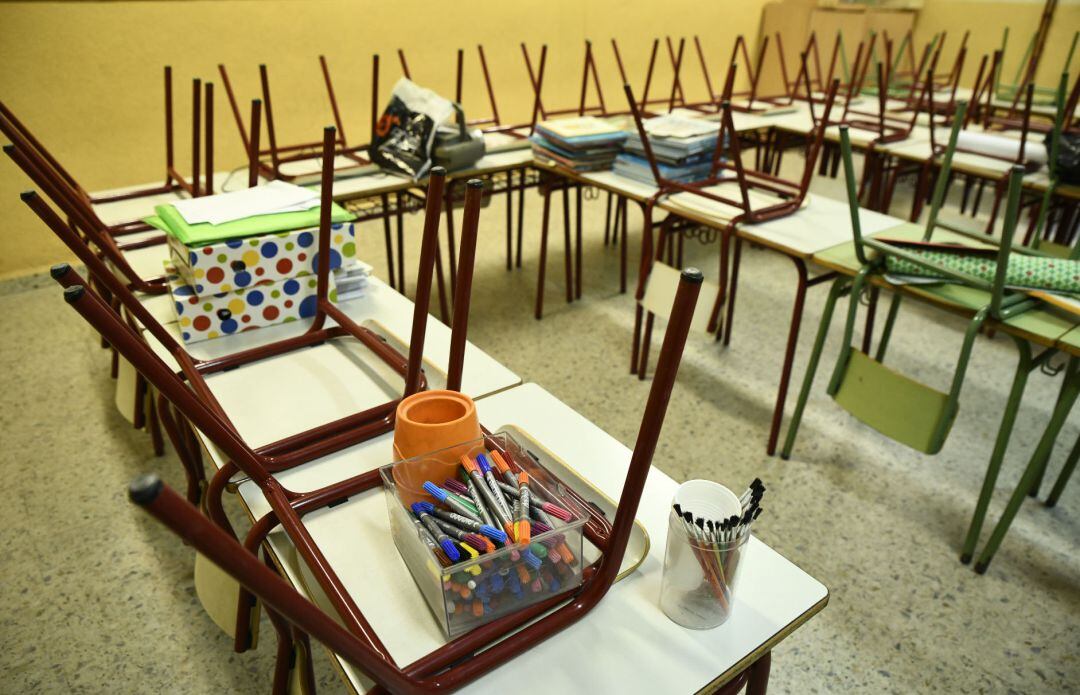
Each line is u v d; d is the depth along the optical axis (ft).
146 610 5.28
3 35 9.93
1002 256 4.71
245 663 4.90
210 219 4.52
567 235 10.27
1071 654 5.13
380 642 2.29
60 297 10.53
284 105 12.80
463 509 2.51
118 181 11.59
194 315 4.35
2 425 7.40
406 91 8.39
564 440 3.47
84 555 5.77
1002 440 5.40
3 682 4.72
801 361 9.21
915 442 5.60
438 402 2.98
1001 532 5.64
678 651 2.38
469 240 2.90
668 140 8.05
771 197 7.84
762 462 7.22
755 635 2.46
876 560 5.95
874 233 6.77
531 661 2.33
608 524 2.82
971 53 19.52
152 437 6.89
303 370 4.12
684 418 7.94
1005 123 11.25
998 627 5.34
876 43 19.01
